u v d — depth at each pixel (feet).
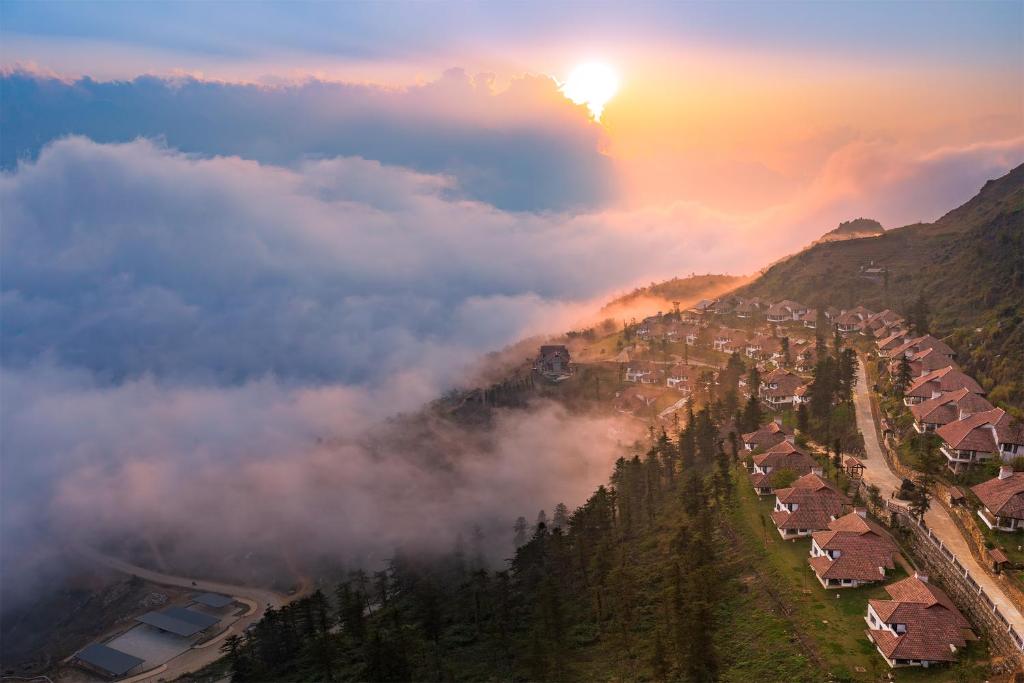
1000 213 636.48
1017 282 508.12
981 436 329.11
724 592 280.10
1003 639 212.23
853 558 268.62
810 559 281.74
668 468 439.63
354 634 367.25
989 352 436.35
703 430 444.14
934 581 258.37
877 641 225.56
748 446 408.46
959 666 211.61
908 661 216.95
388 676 286.87
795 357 611.06
